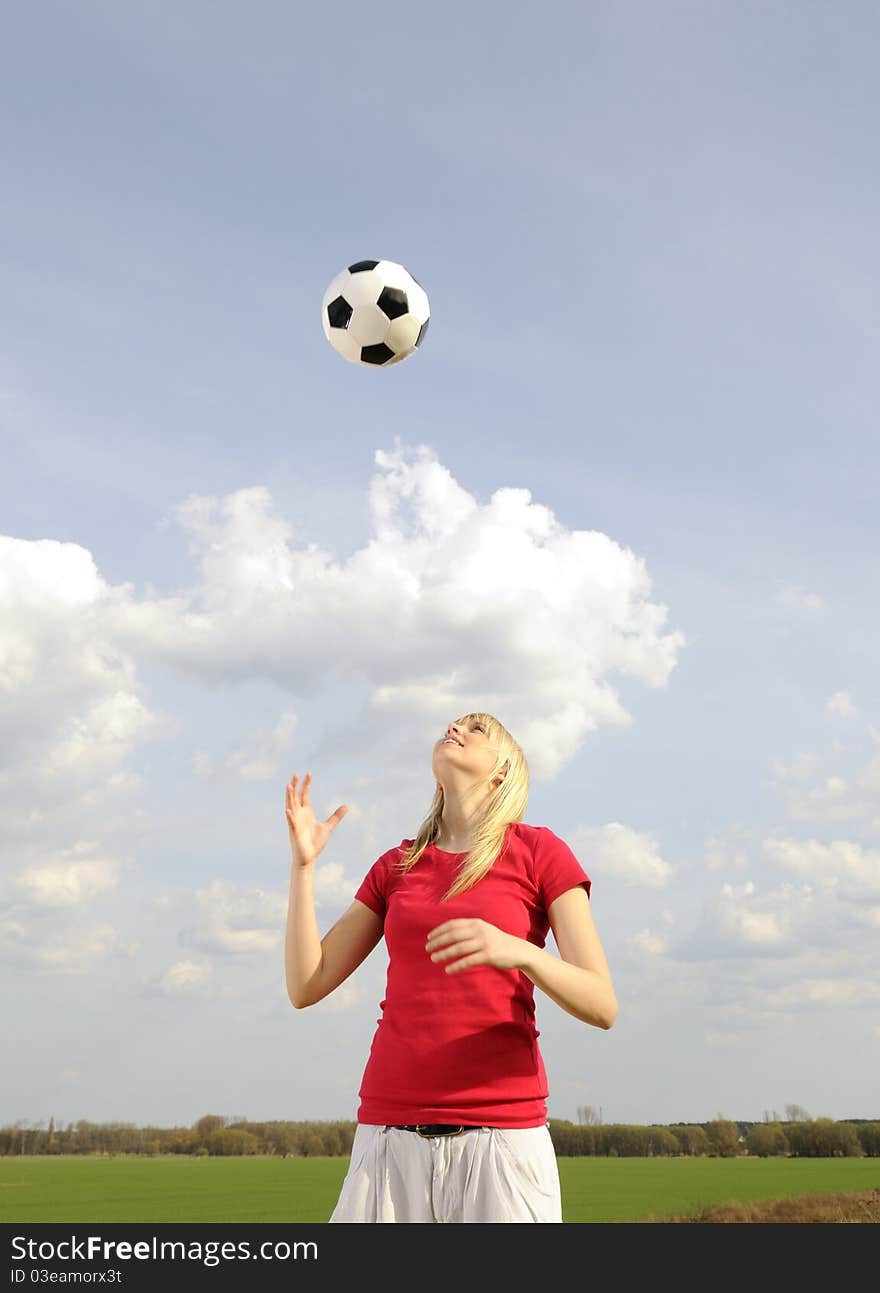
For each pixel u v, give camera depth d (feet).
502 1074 9.11
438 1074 9.07
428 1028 9.30
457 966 8.30
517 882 9.86
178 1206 75.97
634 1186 86.28
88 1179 99.76
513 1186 8.75
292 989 10.55
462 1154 8.85
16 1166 111.96
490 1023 9.23
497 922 9.50
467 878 9.75
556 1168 9.33
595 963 9.29
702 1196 76.38
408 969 9.64
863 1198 73.05
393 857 10.89
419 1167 8.92
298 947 10.38
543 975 8.49
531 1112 9.14
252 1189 88.33
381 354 24.32
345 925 10.85
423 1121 9.02
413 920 9.71
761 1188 80.07
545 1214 8.85
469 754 10.42
